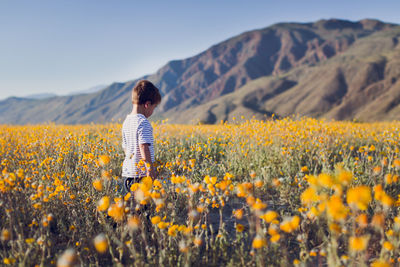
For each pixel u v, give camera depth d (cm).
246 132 639
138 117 289
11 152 532
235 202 358
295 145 545
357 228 227
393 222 260
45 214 248
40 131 834
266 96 19238
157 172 346
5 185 245
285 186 381
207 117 17662
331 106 15612
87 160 372
